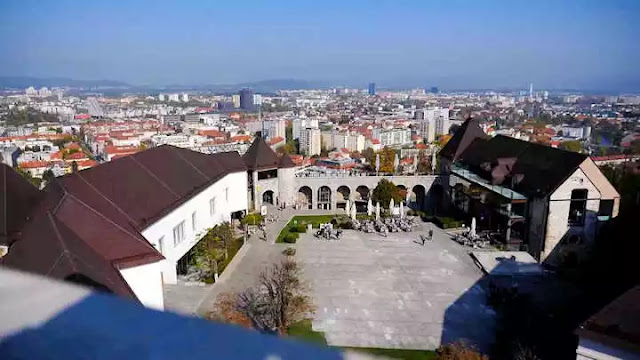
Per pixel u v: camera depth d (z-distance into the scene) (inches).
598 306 1566.2
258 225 2423.7
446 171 3036.4
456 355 1083.9
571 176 1987.0
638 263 1777.8
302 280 1737.2
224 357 171.2
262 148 2765.7
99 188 1486.2
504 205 2169.0
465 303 1583.4
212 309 1433.3
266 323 1373.0
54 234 930.1
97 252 1090.7
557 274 1850.4
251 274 1764.3
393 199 2770.7
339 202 3102.9
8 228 1172.5
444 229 2416.3
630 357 716.7
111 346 187.3
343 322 1440.7
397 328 1413.6
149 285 1209.4
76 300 230.5
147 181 1699.1
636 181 2503.7
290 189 2854.3
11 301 232.1
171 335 190.5
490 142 2736.2
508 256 1989.4
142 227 1459.2
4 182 1244.5
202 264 1812.3
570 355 1254.9
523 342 1317.7
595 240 2047.2
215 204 2185.0
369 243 2182.6
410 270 1863.9
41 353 188.1
